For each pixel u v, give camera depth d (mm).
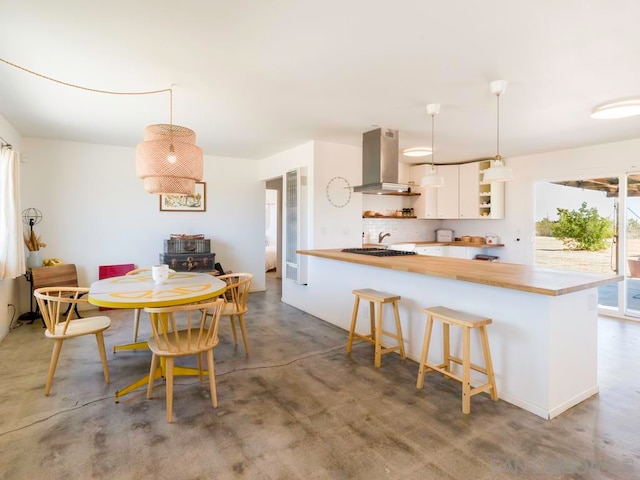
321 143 4840
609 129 4109
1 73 2645
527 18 1908
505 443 2023
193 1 1783
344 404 2453
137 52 2324
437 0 1766
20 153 4500
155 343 2422
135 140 4793
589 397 2561
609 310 4809
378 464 1851
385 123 3926
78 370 3004
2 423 2205
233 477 1755
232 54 2352
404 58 2396
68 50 2293
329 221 4938
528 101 3201
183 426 2184
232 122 3920
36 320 4383
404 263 3211
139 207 5340
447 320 2494
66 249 4879
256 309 5133
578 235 5215
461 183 6223
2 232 3576
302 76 2699
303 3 1799
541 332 2297
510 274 2576
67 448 1964
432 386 2729
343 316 4207
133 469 1803
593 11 1833
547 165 5398
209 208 5883
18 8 1832
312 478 1750
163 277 3062
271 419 2268
